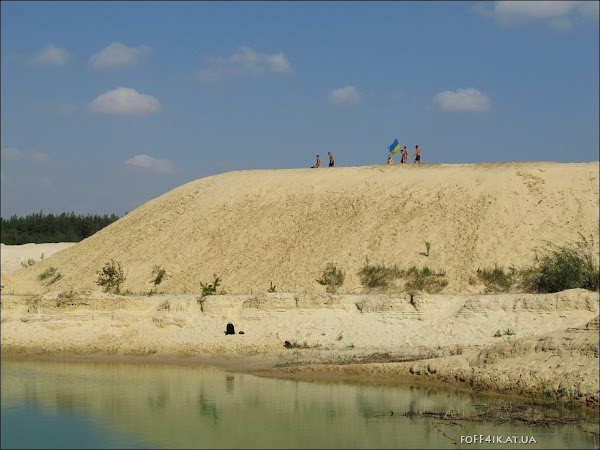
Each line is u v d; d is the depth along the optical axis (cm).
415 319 4003
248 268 5509
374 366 3450
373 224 5553
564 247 4922
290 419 2723
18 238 9969
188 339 4188
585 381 2784
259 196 6316
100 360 4028
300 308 4194
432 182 5856
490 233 5194
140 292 5562
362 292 4900
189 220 6309
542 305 3775
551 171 5675
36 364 3941
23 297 4731
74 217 11025
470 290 4722
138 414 2827
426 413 2734
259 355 3916
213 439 2484
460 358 3338
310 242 5572
